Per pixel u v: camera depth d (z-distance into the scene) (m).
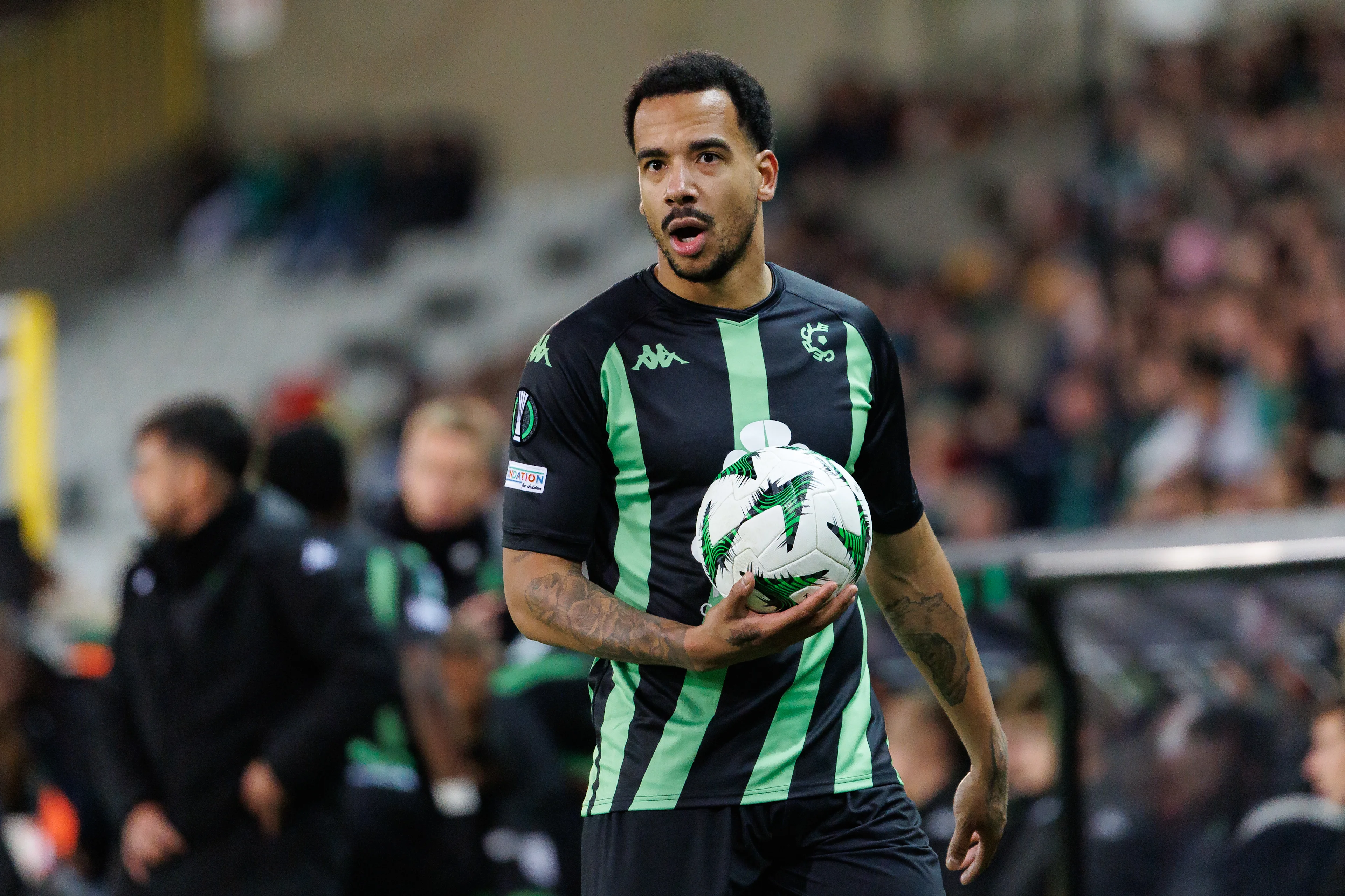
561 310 53.19
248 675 12.28
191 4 64.75
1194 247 35.09
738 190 7.97
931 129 48.19
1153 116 41.56
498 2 61.28
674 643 7.43
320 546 12.42
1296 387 28.20
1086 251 37.41
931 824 12.95
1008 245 41.16
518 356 47.88
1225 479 27.36
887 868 8.13
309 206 59.12
